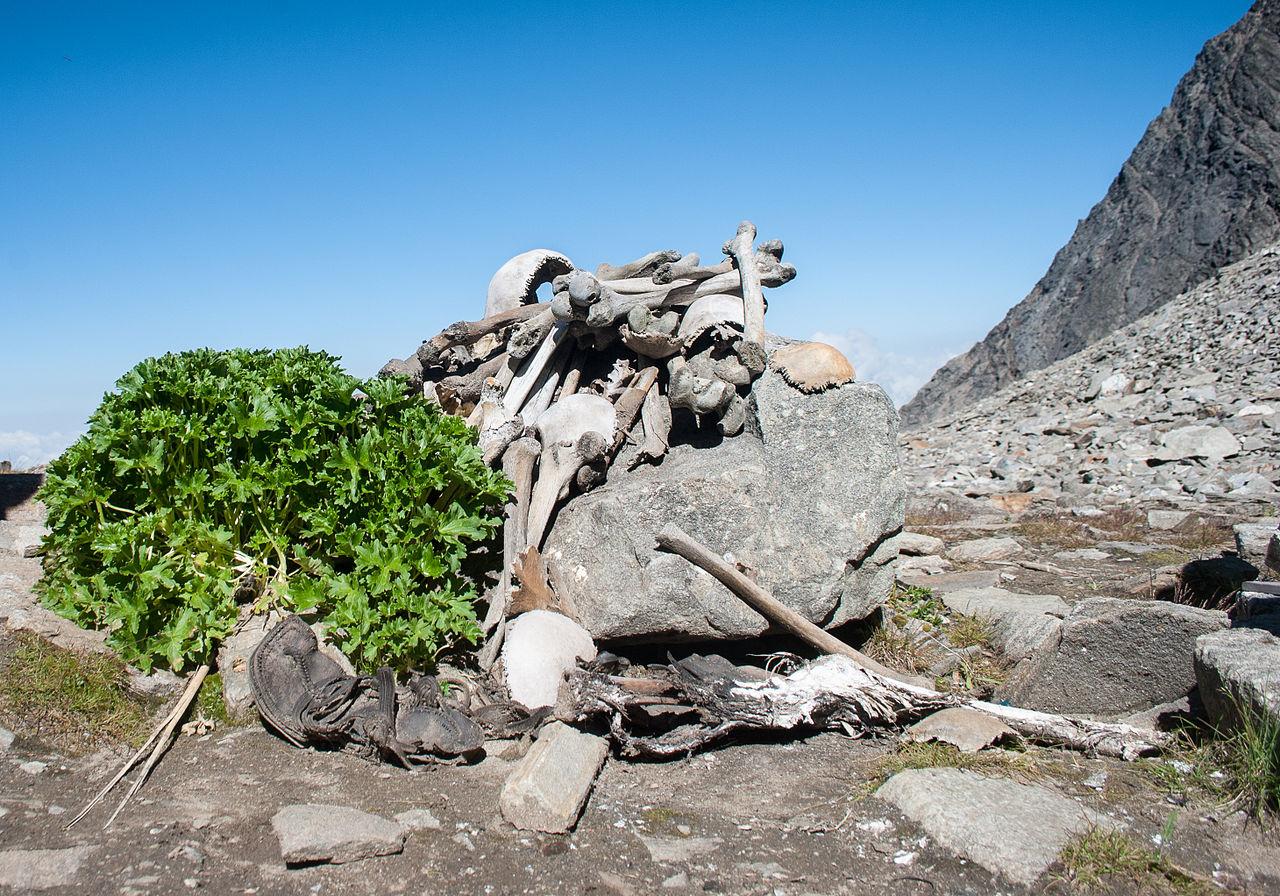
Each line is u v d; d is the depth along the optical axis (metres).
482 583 5.80
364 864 3.76
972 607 7.44
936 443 22.59
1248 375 20.39
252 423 5.31
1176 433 16.38
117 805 4.06
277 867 3.71
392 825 3.96
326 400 5.59
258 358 6.01
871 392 5.98
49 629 5.07
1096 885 3.66
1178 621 5.26
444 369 7.31
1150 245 42.97
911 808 4.22
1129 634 5.39
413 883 3.67
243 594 5.40
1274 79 41.94
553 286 6.73
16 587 5.56
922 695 5.14
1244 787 4.25
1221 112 43.19
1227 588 7.48
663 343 6.52
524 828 4.06
